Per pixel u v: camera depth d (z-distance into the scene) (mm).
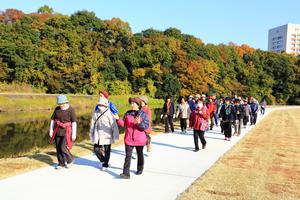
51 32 74438
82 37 83250
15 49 60281
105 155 9891
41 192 7762
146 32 100312
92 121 9883
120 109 54438
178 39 97188
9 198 7312
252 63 104688
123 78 77375
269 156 12898
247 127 24750
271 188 8641
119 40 95062
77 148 13320
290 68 104625
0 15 98188
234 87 92875
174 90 79438
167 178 9352
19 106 46062
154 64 80500
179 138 17422
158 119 34125
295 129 23797
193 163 11406
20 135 22484
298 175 10094
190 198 7570
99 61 73938
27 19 82438
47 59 65250
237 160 11984
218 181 9086
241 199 7656
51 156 11641
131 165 10836
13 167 9898
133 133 9250
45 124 30047
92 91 68062
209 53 93938
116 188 8258
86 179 8953
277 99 102438
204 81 82250
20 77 60375
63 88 65062
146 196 7707
